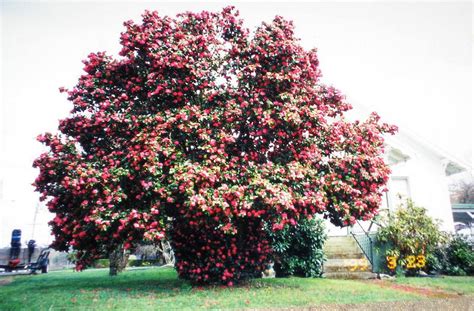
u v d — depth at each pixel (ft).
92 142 22.30
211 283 22.56
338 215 22.02
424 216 30.71
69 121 22.36
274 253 27.76
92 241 21.36
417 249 29.58
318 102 22.48
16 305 16.69
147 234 17.78
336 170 21.79
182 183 18.15
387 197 40.37
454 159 40.65
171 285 22.75
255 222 23.20
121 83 23.59
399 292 20.17
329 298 17.75
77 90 23.21
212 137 20.57
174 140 20.65
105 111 21.74
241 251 22.74
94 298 18.26
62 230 20.80
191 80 21.61
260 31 23.04
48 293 19.99
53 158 20.45
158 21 22.82
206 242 22.43
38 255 41.29
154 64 21.42
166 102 22.41
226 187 18.07
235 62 22.68
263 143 21.49
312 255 28.60
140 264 59.26
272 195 18.10
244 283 23.11
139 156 18.95
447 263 31.55
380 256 30.19
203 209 16.87
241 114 20.97
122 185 19.75
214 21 24.48
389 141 40.14
